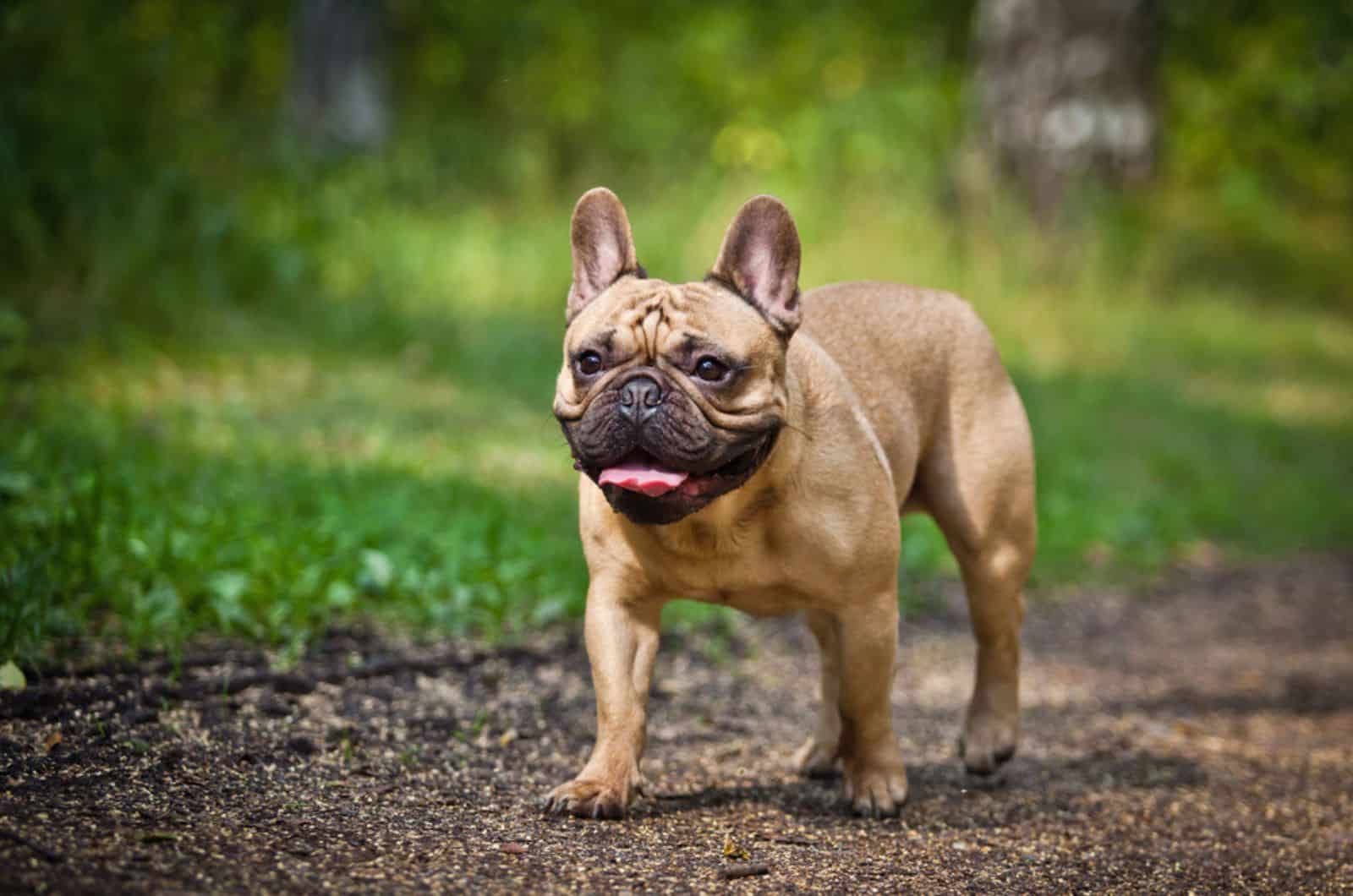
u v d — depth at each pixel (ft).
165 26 59.93
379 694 19.19
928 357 18.80
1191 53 87.25
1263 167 86.89
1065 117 63.62
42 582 18.51
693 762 18.93
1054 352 54.19
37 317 34.76
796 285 15.03
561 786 15.81
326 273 45.34
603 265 15.96
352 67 60.44
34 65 38.55
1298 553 37.42
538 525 27.07
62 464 24.70
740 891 13.79
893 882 14.57
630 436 13.96
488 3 72.49
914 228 60.29
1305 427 50.47
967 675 25.00
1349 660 28.25
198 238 40.70
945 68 75.87
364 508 25.63
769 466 15.14
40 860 12.03
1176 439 45.29
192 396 33.55
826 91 70.95
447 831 14.61
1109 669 26.53
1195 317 63.41
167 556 20.92
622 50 71.26
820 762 18.76
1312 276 74.79
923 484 19.06
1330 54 88.28
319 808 14.82
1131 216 63.87
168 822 13.64
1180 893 15.24
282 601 21.25
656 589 16.16
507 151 61.67
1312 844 17.28
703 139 67.67
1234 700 24.86
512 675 21.03
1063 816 17.88
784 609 16.55
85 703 16.81
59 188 37.50
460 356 41.78
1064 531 34.91
